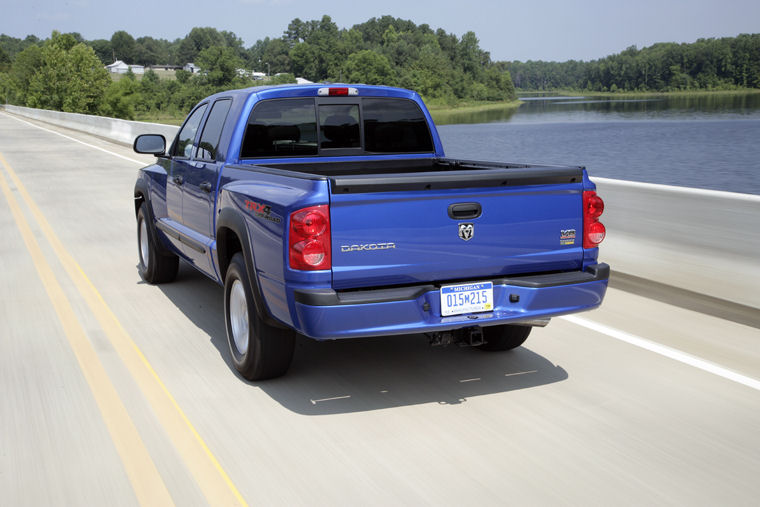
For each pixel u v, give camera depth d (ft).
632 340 17.89
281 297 13.17
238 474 11.20
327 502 10.37
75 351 17.03
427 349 17.44
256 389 14.83
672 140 335.88
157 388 14.79
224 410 13.70
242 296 15.20
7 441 12.32
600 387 14.88
